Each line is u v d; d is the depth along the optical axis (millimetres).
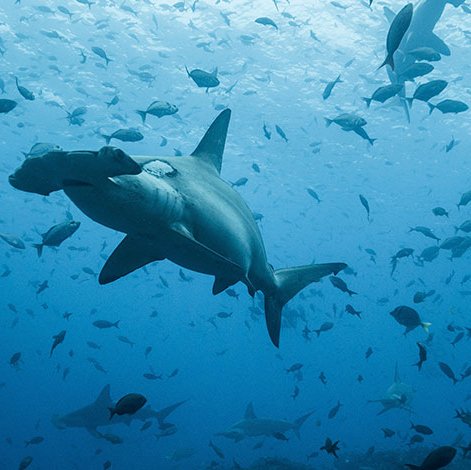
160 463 27156
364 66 25109
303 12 22203
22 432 42906
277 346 6371
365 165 35750
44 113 29172
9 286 80125
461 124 30484
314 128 30500
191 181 4836
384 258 59125
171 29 23469
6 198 44312
